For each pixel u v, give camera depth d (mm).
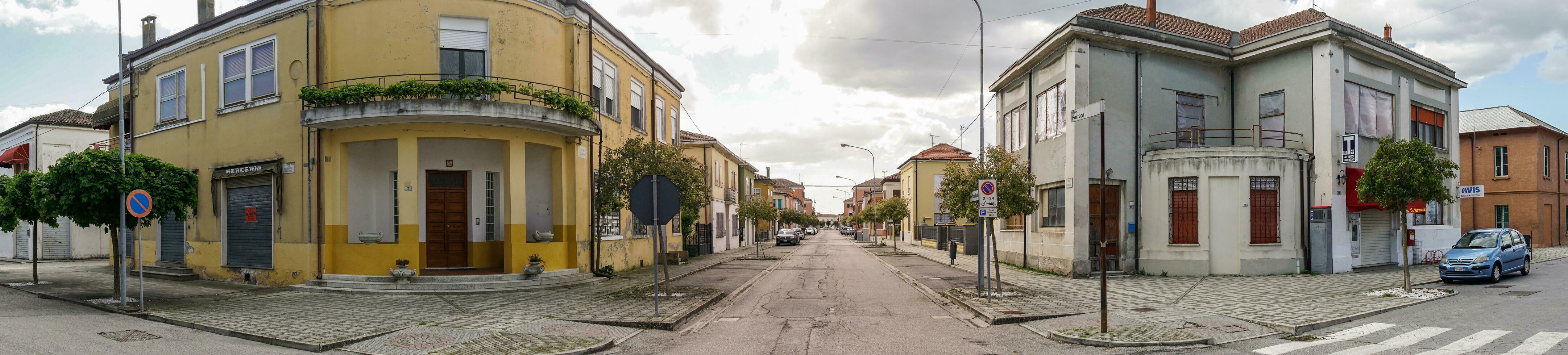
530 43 15766
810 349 8508
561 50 16734
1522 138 29250
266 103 16109
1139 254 18797
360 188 15914
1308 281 16375
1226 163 18031
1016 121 23578
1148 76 19312
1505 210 29562
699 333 9812
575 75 16844
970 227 33906
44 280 17203
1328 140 18203
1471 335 8875
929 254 35312
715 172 39969
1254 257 18016
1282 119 19359
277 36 15984
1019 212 14203
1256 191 18219
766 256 32906
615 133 20016
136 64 20047
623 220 21500
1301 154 18422
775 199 100500
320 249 15094
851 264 26328
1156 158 18688
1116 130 18797
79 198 12117
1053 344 8883
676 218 28266
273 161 15922
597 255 18109
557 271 16094
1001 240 24703
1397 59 20297
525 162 17266
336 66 15258
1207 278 17562
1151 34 19047
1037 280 17547
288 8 15727
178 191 13531
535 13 15914
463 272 15812
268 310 11523
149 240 20016
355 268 14898
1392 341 8633
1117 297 13500
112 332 9359
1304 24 19422
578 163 17391
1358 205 18312
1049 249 20125
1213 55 19875
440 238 16359
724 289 15680
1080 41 18453
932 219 51844
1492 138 30188
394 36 14938
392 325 9906
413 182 14609
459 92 14344
